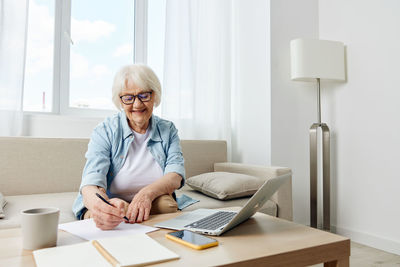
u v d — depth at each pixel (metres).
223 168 2.33
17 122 2.06
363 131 2.31
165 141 1.53
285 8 2.57
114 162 1.43
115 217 0.90
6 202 1.53
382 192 2.17
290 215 1.92
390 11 2.13
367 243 2.24
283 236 0.84
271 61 2.49
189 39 2.59
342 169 2.46
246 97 2.73
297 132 2.58
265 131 2.52
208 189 1.86
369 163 2.26
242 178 1.86
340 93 2.49
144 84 1.33
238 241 0.80
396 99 2.10
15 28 2.05
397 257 1.99
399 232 2.07
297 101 2.59
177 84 2.56
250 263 0.67
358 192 2.34
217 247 0.75
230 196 1.76
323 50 2.35
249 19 2.72
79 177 1.98
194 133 2.61
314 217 2.39
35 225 0.74
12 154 1.81
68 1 2.46
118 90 1.36
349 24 2.43
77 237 0.84
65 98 2.42
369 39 2.28
